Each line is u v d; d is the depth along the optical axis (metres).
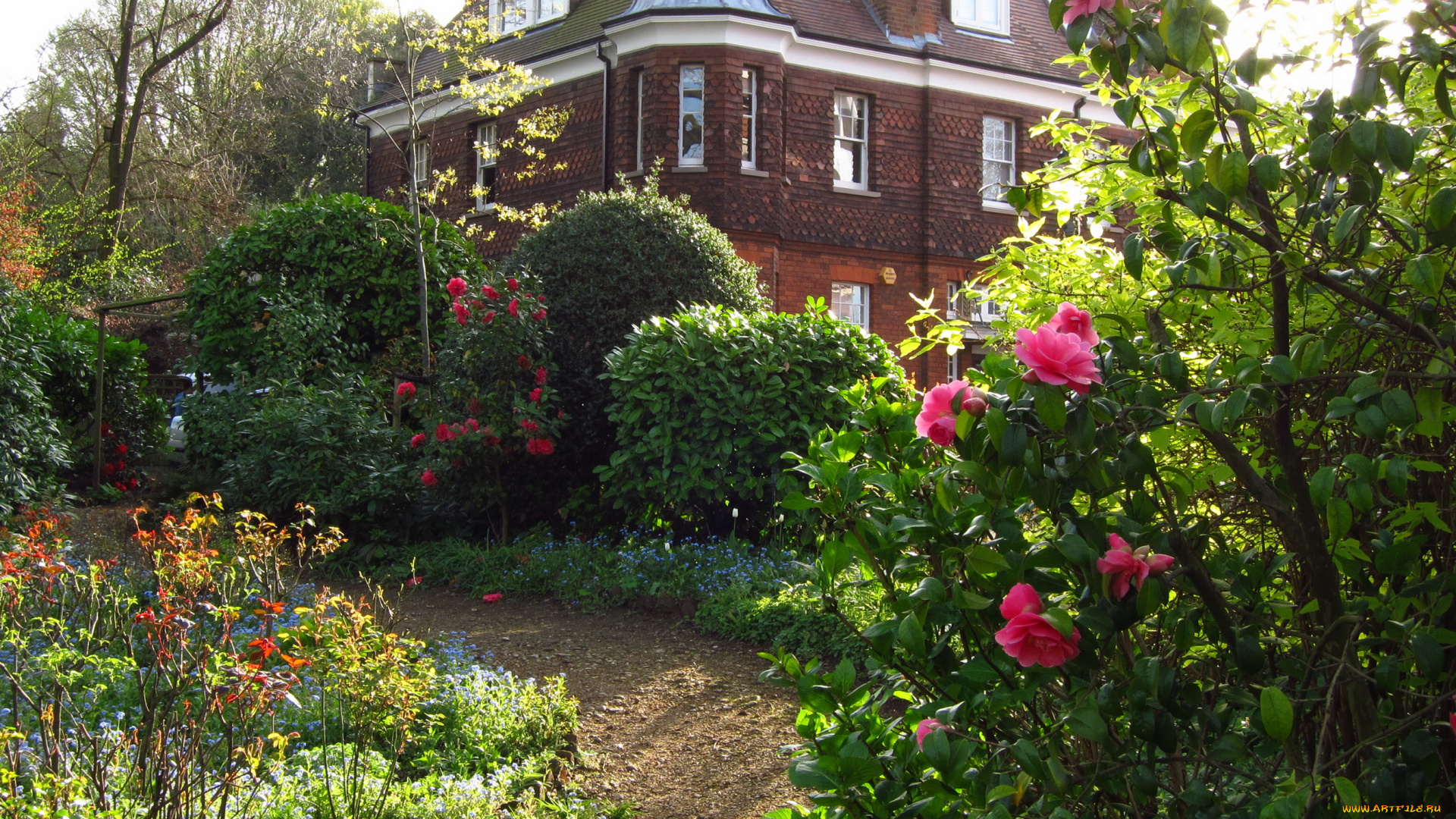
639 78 17.44
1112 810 2.21
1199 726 2.07
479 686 4.87
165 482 11.45
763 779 4.49
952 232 18.97
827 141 17.92
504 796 3.82
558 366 9.77
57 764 3.08
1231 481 2.52
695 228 10.62
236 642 5.03
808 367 8.55
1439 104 1.93
